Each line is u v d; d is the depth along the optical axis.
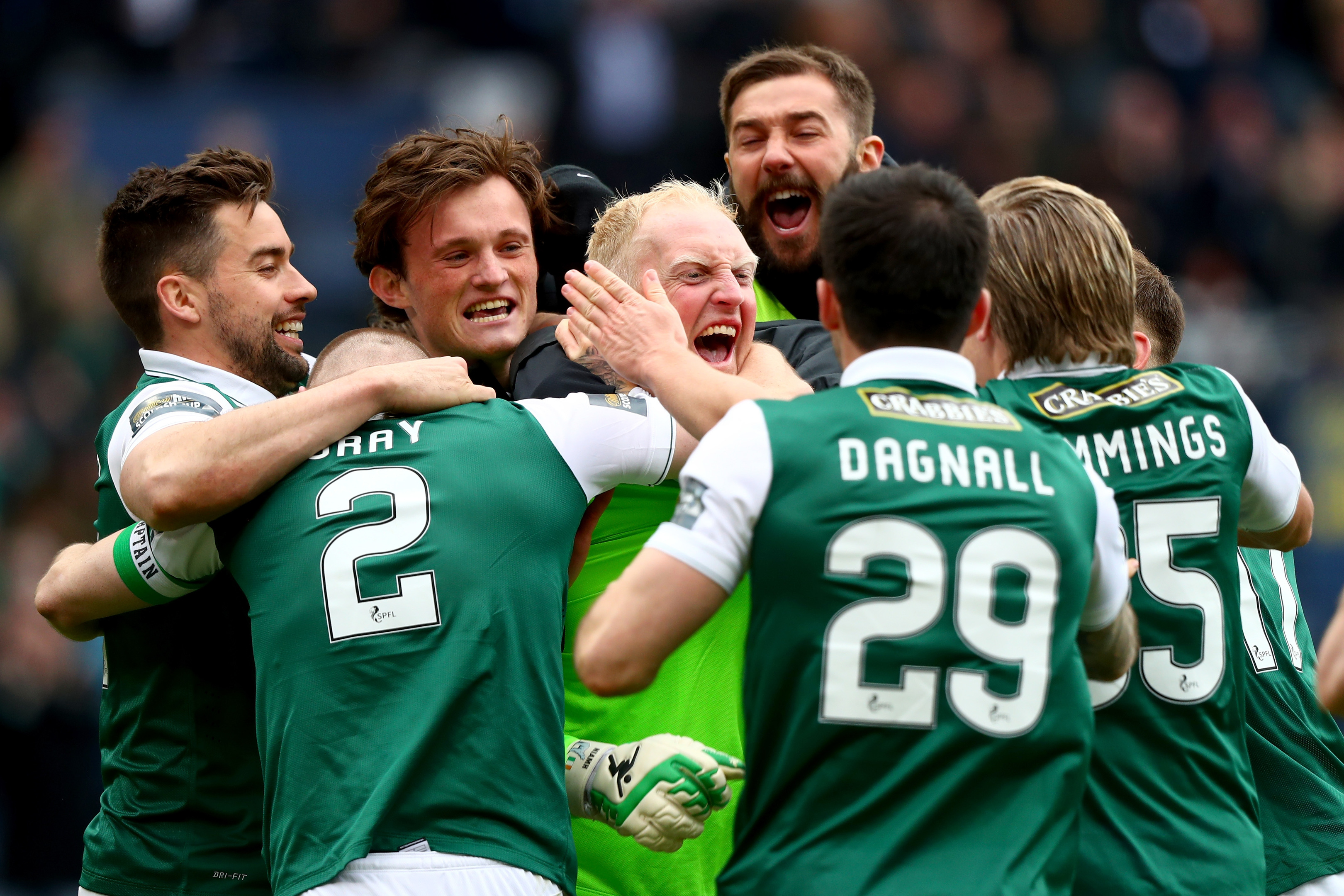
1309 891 12.71
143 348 13.94
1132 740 10.96
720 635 12.93
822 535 9.66
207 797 12.48
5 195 39.72
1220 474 11.23
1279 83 48.50
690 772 11.48
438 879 10.57
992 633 9.62
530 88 41.78
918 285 10.12
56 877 28.72
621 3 42.19
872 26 41.75
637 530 12.94
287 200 38.28
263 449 11.20
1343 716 10.57
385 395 11.55
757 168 15.84
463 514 11.22
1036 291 11.44
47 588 12.64
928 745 9.50
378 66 42.16
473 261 13.57
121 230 13.55
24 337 37.59
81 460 34.47
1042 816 9.55
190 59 42.50
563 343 12.84
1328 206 45.56
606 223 13.53
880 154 16.61
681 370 11.39
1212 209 43.47
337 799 10.75
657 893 12.77
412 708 10.84
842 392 10.11
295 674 11.05
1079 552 9.90
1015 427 10.16
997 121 42.16
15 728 29.02
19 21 43.75
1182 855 10.72
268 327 13.73
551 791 11.05
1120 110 44.47
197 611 12.52
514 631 11.11
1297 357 36.59
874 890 9.30
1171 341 14.28
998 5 45.38
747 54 40.91
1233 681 11.22
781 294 16.20
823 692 9.59
